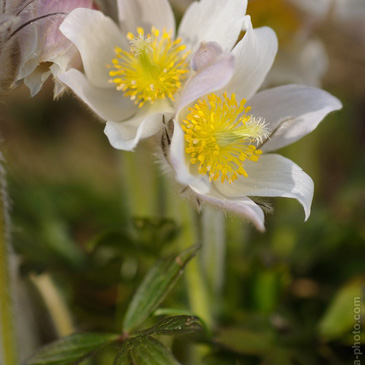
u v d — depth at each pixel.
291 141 0.40
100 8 0.40
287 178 0.39
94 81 0.40
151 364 0.39
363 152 0.56
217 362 0.43
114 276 0.47
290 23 0.46
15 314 0.41
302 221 0.51
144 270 0.46
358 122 0.59
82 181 0.55
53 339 0.46
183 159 0.37
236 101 0.39
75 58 0.40
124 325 0.40
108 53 0.40
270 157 0.40
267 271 0.46
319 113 0.40
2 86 0.39
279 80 0.46
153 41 0.40
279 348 0.44
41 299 0.45
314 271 0.49
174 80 0.40
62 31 0.39
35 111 0.61
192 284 0.44
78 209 0.52
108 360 0.45
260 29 0.40
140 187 0.46
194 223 0.45
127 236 0.44
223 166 0.39
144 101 0.40
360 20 0.48
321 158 0.58
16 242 0.46
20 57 0.39
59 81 0.39
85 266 0.47
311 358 0.44
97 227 0.52
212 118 0.39
